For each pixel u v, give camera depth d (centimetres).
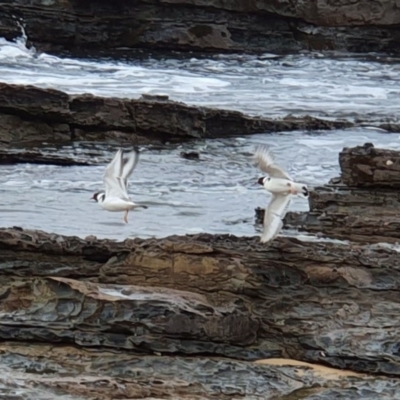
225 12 3634
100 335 1205
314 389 1157
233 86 3150
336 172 2245
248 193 2038
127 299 1209
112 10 3562
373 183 1750
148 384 1144
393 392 1157
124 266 1314
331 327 1237
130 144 2419
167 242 1318
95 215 1816
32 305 1229
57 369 1164
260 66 3475
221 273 1294
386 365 1189
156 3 3581
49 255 1327
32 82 3003
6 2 3459
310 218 1659
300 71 3431
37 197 1938
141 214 1833
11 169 2172
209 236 1364
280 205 940
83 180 2097
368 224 1614
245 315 1223
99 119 2411
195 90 3061
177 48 3606
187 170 2217
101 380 1137
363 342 1209
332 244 1370
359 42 3716
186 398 1123
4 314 1222
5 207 1858
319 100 3002
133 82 3116
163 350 1198
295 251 1316
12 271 1319
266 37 3681
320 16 3688
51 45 3503
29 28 3481
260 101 2930
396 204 1741
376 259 1323
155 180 2120
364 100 3038
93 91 2916
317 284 1301
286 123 2572
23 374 1151
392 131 2631
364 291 1299
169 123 2444
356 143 2498
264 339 1233
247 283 1286
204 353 1205
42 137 2389
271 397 1138
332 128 2612
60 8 3497
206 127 2484
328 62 3575
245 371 1179
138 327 1201
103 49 3559
